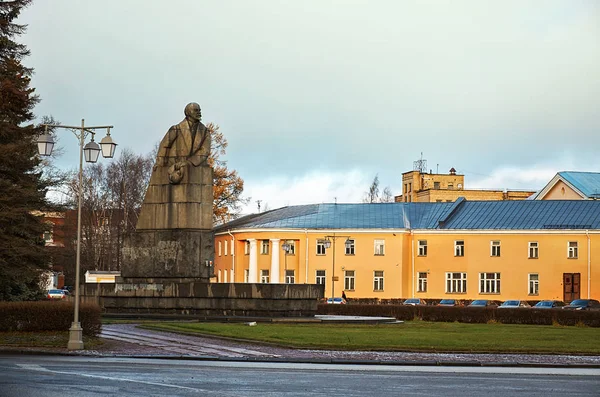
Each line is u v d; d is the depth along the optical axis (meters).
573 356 30.06
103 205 92.69
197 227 43.00
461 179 143.88
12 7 47.12
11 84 45.31
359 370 24.48
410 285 93.62
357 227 94.44
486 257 91.19
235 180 87.06
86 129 31.59
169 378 21.12
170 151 43.44
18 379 20.30
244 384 20.30
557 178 102.75
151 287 42.97
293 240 95.75
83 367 23.38
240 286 41.97
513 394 19.36
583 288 87.81
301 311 42.88
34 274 46.56
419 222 95.00
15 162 45.78
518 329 43.62
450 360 27.78
